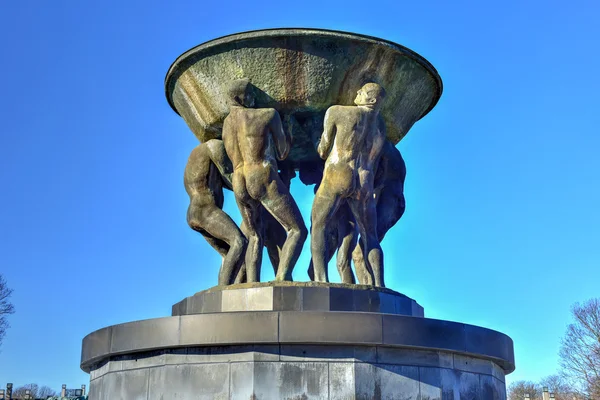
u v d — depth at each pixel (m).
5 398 63.62
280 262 9.95
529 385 89.88
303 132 10.95
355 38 9.77
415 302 10.33
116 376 9.42
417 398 8.64
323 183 10.02
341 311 8.55
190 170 11.09
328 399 8.31
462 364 9.27
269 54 9.91
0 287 44.47
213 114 10.68
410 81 10.66
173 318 8.77
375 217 10.34
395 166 11.18
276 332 8.35
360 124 9.92
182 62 10.54
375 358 8.56
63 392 64.12
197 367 8.61
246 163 10.00
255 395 8.26
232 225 10.86
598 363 53.12
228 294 9.52
